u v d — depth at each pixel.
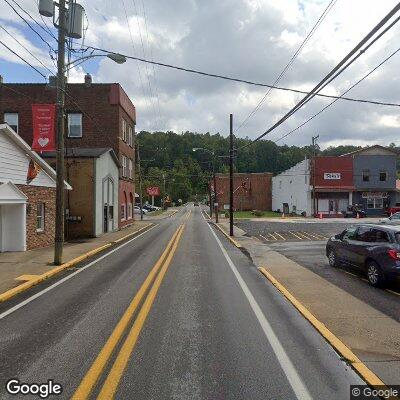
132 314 8.30
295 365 5.79
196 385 5.15
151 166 116.50
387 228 11.48
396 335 7.06
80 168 27.59
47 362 5.85
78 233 27.27
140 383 5.20
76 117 35.03
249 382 5.24
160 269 14.00
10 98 35.56
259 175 81.56
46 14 14.84
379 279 10.95
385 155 53.25
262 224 38.78
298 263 15.66
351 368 5.70
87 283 11.70
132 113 43.00
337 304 9.23
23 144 17.97
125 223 39.19
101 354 6.14
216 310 8.68
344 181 53.09
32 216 19.83
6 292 10.26
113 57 14.12
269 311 8.64
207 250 20.02
